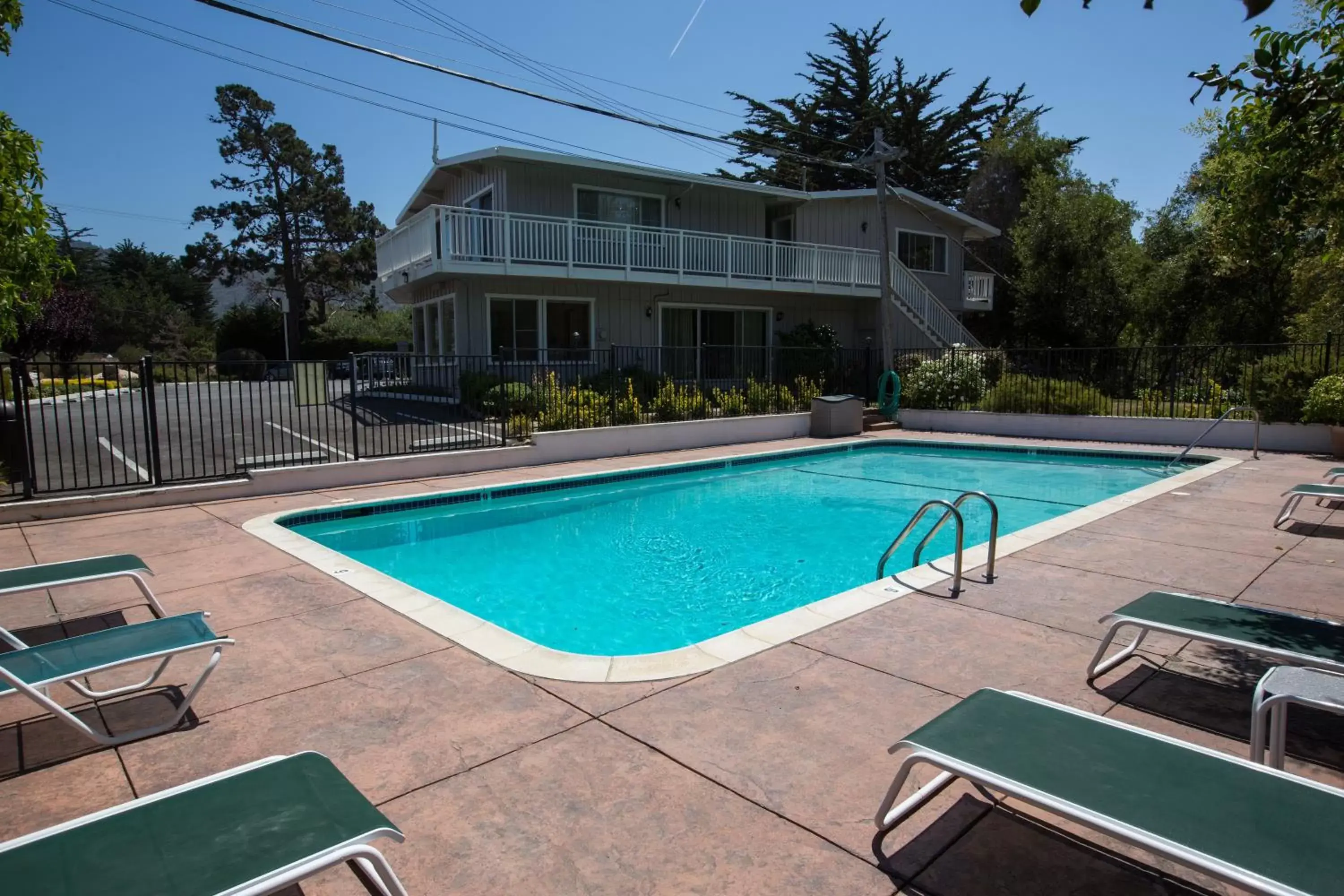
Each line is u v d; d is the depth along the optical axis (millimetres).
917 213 24391
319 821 1961
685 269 18688
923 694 3627
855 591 5281
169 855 1813
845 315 23500
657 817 2654
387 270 20594
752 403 16047
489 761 3029
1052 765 2225
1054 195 24375
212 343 49719
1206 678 3811
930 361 18516
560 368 17938
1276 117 3617
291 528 8023
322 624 4664
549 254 16938
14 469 8750
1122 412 15039
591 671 3928
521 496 10047
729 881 2320
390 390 21062
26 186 6824
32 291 7539
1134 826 1929
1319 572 5609
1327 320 16188
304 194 46281
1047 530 7043
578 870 2373
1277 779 2133
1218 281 24516
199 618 3641
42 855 1812
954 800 2748
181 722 3389
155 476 8820
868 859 2422
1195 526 7219
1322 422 12117
